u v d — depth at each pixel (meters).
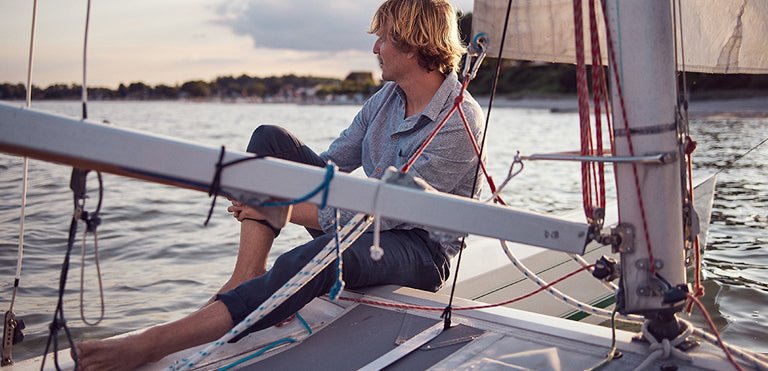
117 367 1.64
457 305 1.93
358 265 2.02
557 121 23.19
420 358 1.66
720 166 7.88
